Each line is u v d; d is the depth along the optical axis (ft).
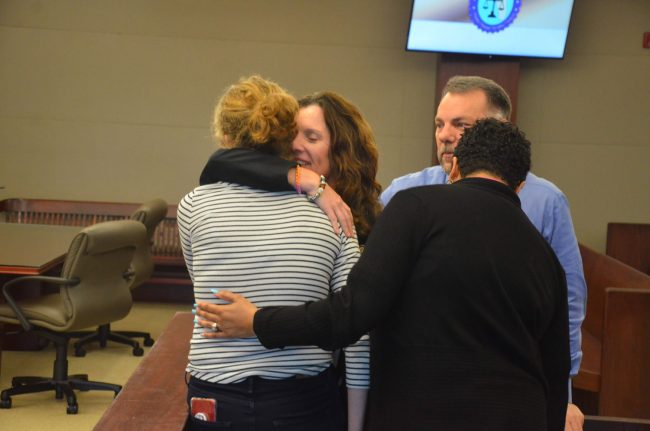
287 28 24.59
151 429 6.52
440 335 5.67
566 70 24.48
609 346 12.57
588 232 24.98
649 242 23.07
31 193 24.88
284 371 6.07
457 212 5.79
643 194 24.80
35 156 24.84
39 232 19.70
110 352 19.31
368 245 5.79
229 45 24.64
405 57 24.62
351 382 6.31
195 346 6.27
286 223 6.12
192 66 24.67
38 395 16.47
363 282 5.65
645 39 24.36
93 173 24.91
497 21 22.82
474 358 5.61
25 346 19.30
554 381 6.17
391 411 5.74
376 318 5.64
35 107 24.70
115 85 24.71
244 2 24.53
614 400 12.62
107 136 24.85
